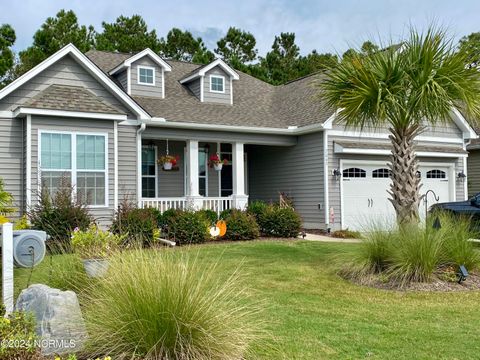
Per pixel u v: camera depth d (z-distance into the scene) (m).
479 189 22.72
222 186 19.02
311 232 16.72
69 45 13.05
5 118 12.49
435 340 5.07
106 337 4.12
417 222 8.70
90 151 13.07
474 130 20.44
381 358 4.52
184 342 4.06
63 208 11.33
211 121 16.05
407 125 9.20
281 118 18.33
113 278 4.57
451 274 8.01
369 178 17.55
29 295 4.66
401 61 8.75
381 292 7.39
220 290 4.67
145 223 12.13
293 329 5.38
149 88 16.81
